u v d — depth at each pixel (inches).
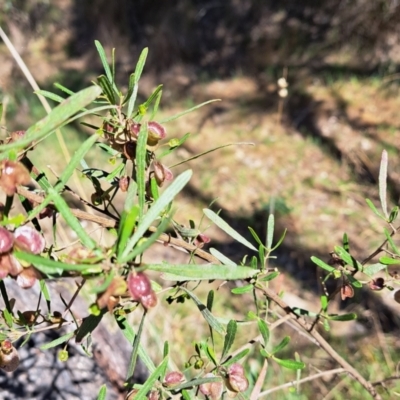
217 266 5.6
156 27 57.0
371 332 23.2
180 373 6.7
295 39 51.3
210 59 54.3
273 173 37.2
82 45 61.7
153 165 6.5
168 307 22.7
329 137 39.6
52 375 12.7
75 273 5.2
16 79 53.4
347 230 31.3
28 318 6.9
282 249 30.4
